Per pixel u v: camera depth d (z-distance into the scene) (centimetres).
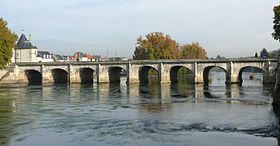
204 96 6381
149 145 2770
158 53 13662
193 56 16812
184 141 2875
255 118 3872
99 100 5891
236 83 9569
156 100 5816
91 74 12094
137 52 14100
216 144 2767
